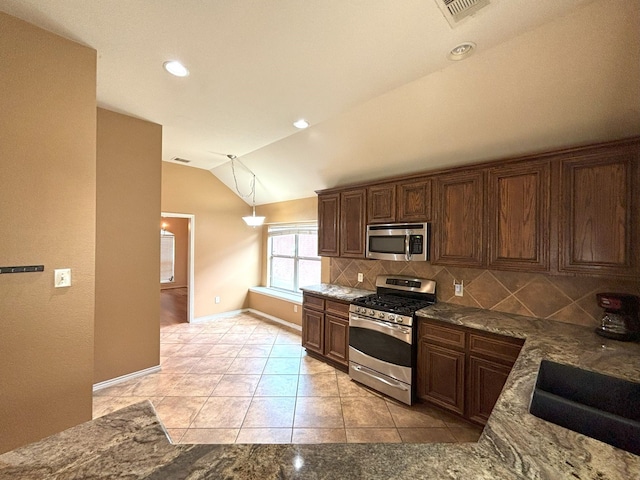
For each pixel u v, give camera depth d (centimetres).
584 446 81
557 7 134
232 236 550
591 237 187
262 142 346
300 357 363
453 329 232
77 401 179
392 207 303
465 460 75
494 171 231
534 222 211
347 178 365
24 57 155
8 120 153
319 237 392
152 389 280
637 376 131
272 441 211
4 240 153
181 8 139
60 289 172
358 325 292
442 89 205
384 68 187
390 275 333
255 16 143
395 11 138
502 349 205
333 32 154
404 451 78
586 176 189
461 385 227
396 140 270
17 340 158
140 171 291
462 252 251
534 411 137
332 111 254
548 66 168
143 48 172
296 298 484
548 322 222
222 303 539
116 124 273
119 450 77
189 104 246
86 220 180
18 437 159
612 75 161
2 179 152
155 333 312
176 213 477
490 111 210
